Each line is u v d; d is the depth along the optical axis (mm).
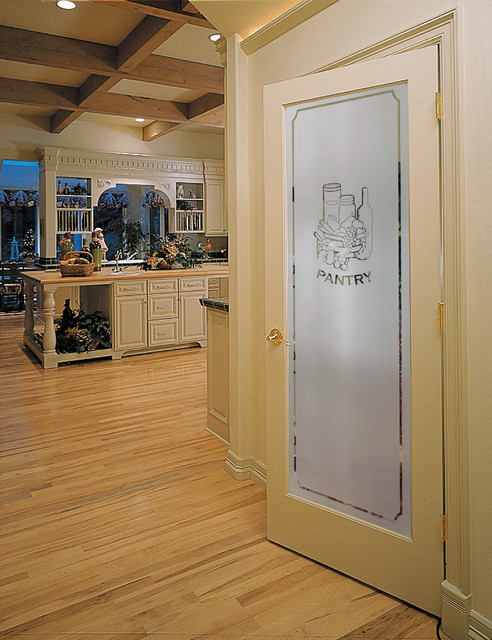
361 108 2031
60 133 7438
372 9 2035
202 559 2283
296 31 2424
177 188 8281
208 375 3799
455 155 1740
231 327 2996
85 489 2934
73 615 1939
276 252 2338
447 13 1743
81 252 6648
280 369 2340
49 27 4371
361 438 2115
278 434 2361
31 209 10594
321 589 2084
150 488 2943
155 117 6551
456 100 1729
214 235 8531
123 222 8305
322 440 2234
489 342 1708
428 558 1922
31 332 6891
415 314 1900
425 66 1807
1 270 9977
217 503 2773
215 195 8477
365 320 2082
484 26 1661
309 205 2230
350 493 2158
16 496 2854
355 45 2121
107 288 6352
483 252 1707
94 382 5156
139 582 2127
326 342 2205
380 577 2062
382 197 2000
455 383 1787
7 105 6781
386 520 2053
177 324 6551
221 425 3680
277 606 1982
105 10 4047
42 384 5086
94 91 5598
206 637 1826
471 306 1750
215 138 8594
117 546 2383
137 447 3537
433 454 1882
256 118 2746
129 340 6223
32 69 5453
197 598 2029
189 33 4512
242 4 2574
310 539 2281
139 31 4309
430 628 1865
